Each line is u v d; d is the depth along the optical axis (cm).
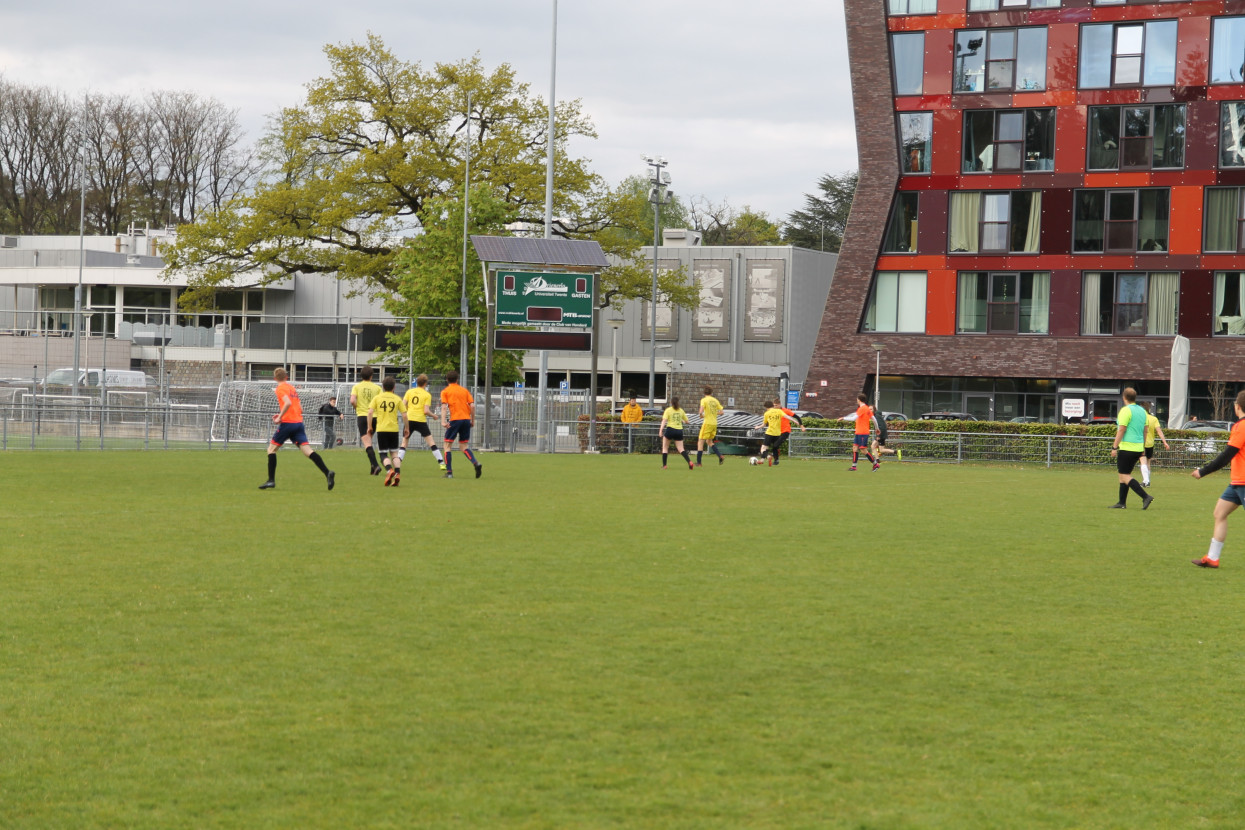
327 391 4122
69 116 8988
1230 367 4725
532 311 3762
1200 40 4719
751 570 1226
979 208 5006
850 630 929
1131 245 4831
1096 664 832
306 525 1519
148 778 562
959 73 5000
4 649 809
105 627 881
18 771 569
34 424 3450
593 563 1246
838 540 1506
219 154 9225
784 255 7394
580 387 7562
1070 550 1471
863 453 4028
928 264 5072
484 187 4869
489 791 552
